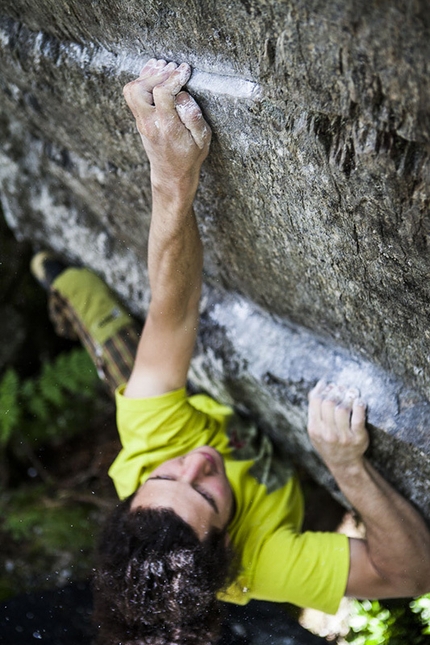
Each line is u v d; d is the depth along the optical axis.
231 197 2.05
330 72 1.43
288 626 2.98
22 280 4.03
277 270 2.22
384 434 2.19
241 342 2.69
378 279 1.82
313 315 2.29
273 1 1.39
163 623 2.18
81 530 3.67
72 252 3.46
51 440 4.07
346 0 1.26
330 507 3.26
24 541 3.61
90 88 2.15
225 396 2.97
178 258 2.13
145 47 1.86
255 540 2.49
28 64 2.31
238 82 1.67
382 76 1.34
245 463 2.69
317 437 2.31
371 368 2.27
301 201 1.80
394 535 2.28
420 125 1.35
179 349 2.43
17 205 3.45
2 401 3.86
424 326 1.83
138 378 2.53
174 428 2.54
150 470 2.54
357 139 1.50
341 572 2.36
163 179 1.89
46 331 4.20
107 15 1.85
